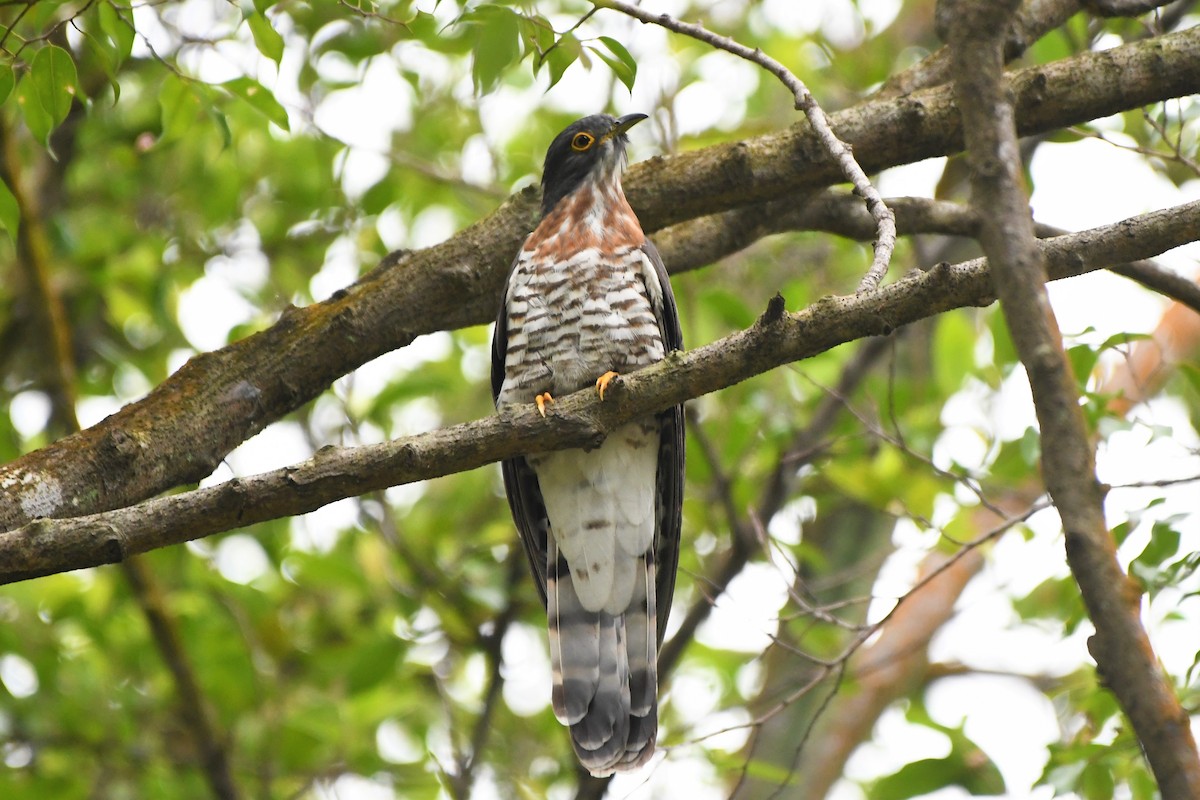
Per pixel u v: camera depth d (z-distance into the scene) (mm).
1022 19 8844
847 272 14477
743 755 12633
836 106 14172
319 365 8078
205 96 8422
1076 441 4250
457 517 13867
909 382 13844
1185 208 6828
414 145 14219
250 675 12062
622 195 8875
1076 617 9336
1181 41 8578
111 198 13953
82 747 12156
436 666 12688
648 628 9266
